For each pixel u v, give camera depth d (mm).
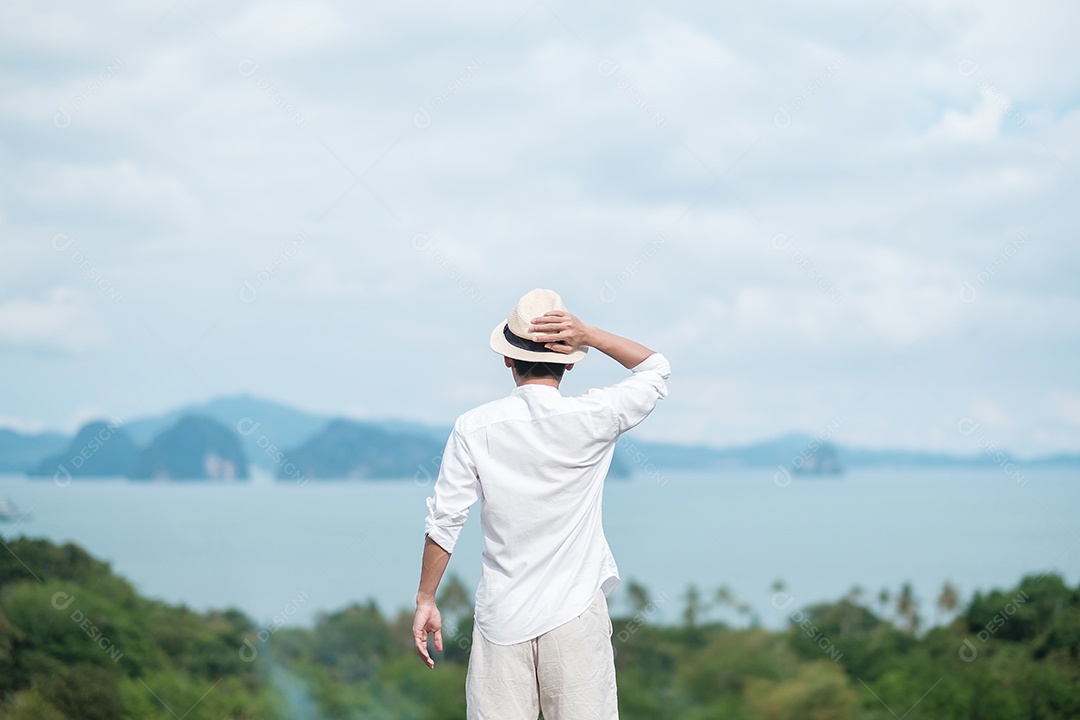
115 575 22359
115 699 17688
